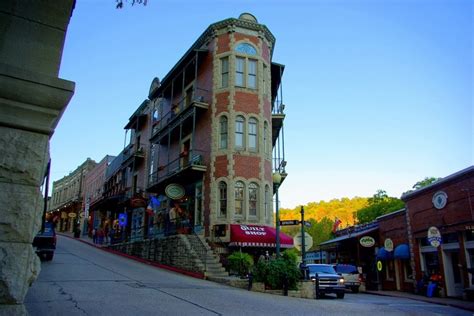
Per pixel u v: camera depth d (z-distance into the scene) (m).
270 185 24.16
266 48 26.19
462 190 19.48
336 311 11.55
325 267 20.64
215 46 25.41
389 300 18.50
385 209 46.84
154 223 28.12
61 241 37.88
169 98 32.28
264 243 21.34
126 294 11.61
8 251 2.87
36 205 3.04
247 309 10.53
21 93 3.07
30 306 8.88
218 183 23.06
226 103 24.05
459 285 20.20
